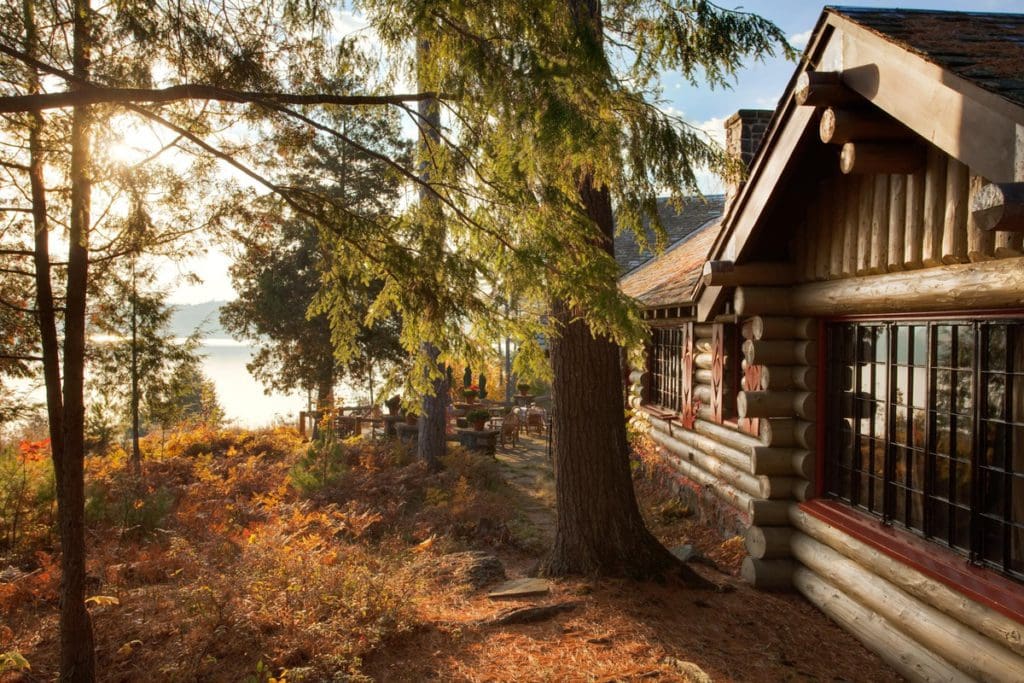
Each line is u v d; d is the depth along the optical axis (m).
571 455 6.57
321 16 3.70
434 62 4.23
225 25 3.77
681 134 4.81
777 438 6.88
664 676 4.49
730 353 8.71
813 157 5.96
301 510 9.30
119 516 8.20
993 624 4.08
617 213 5.37
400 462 13.30
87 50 3.63
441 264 4.12
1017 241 3.79
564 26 3.84
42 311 4.12
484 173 4.13
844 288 5.84
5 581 6.29
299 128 4.25
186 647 4.61
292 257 21.55
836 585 5.93
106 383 10.77
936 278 4.63
